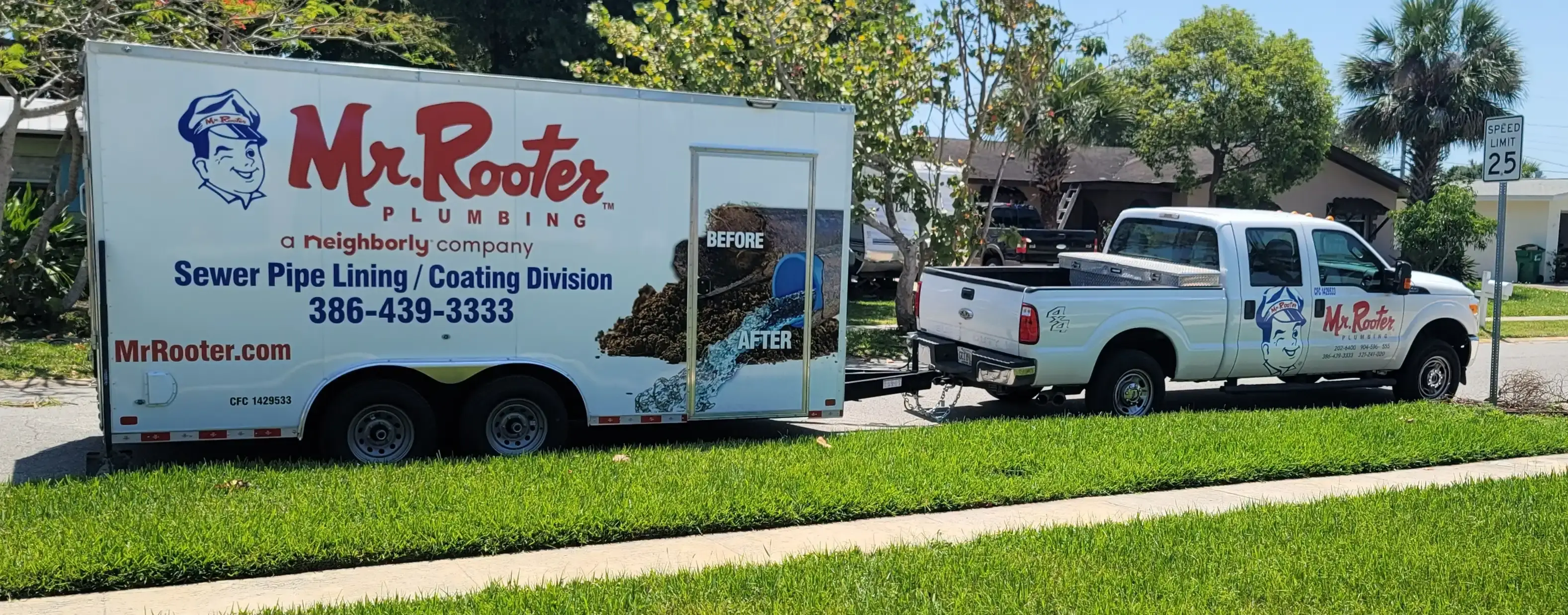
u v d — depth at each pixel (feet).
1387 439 29.45
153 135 22.59
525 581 17.52
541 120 25.13
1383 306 36.47
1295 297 34.96
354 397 24.53
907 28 45.73
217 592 16.76
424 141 24.34
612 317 26.17
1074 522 21.70
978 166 97.30
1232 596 16.90
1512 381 37.81
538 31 73.41
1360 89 102.27
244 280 23.43
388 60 69.97
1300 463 26.48
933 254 48.49
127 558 17.03
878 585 17.11
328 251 23.90
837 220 27.73
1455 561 18.83
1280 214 36.52
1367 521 21.40
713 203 26.66
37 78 53.21
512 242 25.17
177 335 23.09
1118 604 16.43
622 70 45.21
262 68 23.21
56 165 51.60
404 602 15.94
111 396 22.81
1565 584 17.78
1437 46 96.68
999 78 46.42
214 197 23.08
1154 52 102.17
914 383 32.40
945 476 24.02
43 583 16.35
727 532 20.70
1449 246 91.97
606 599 16.20
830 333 28.09
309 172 23.65
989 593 16.85
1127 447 27.58
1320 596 17.02
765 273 27.27
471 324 25.09
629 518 20.21
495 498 21.03
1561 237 116.26
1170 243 36.19
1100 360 33.09
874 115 44.19
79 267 48.39
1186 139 94.12
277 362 23.82
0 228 45.47
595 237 25.81
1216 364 34.17
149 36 41.60
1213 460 26.25
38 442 27.61
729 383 27.30
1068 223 108.88
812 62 42.96
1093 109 72.43
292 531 18.65
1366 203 106.22
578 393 26.21
